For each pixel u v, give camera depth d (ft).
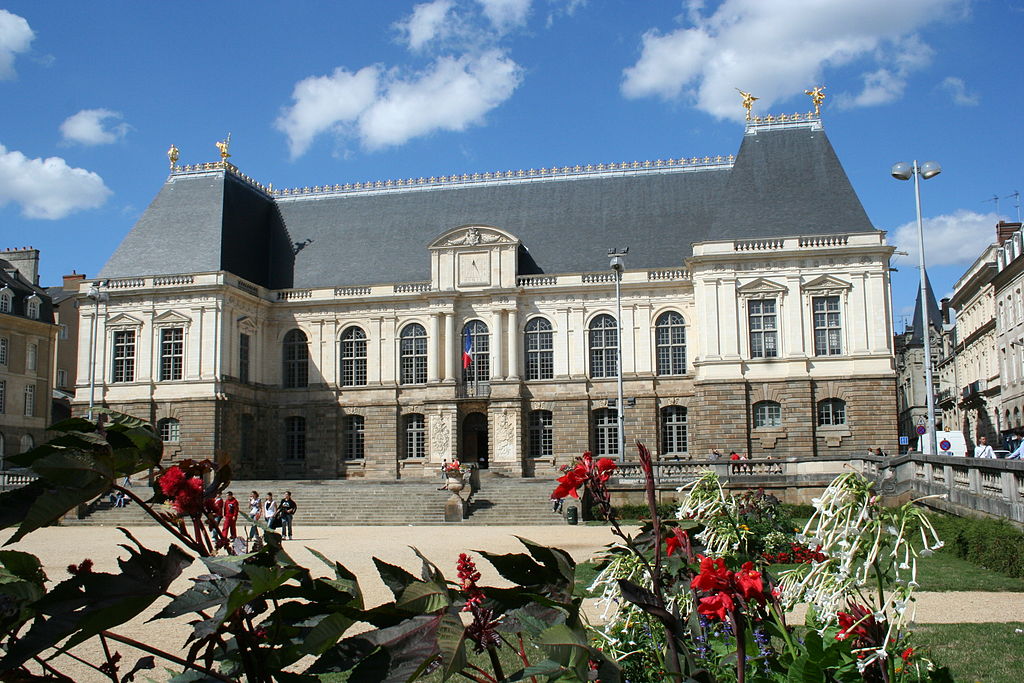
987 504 85.51
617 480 153.28
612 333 212.23
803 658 20.56
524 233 225.15
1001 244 257.34
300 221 240.94
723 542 26.99
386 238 232.32
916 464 118.62
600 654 15.21
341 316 223.51
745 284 195.93
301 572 13.35
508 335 213.25
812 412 190.39
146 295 209.77
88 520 155.53
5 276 257.75
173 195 226.38
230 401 206.69
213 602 12.89
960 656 41.27
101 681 40.78
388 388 218.59
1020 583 65.16
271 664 14.08
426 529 138.00
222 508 15.62
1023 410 227.81
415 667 13.60
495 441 209.56
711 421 192.85
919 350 407.85
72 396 297.74
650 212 221.66
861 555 20.79
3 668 12.02
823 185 202.39
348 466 218.18
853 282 193.16
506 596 16.24
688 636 24.53
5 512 13.19
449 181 239.71
